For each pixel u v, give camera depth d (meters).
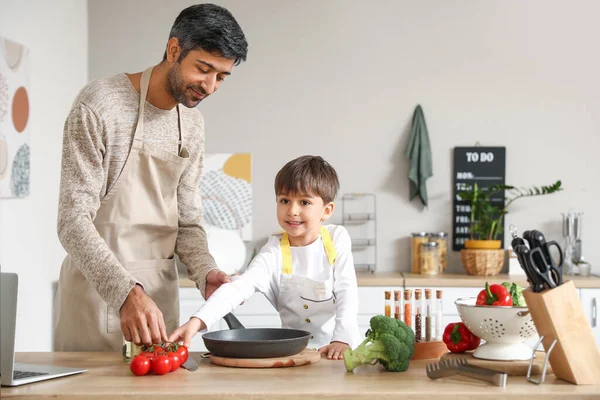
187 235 2.31
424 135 4.38
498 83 4.44
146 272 2.19
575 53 4.42
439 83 4.45
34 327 3.58
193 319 1.94
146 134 2.12
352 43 4.46
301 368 1.78
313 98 4.47
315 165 2.22
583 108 4.42
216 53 1.94
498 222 4.31
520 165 4.44
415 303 1.98
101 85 2.05
